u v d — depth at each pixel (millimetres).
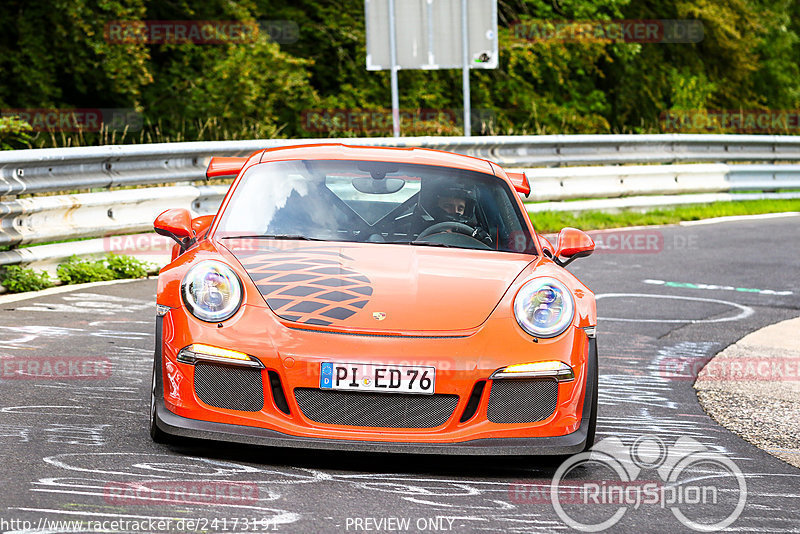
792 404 11836
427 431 8273
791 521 7684
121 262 18141
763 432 10570
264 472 8094
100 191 19312
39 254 16859
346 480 8023
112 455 8312
